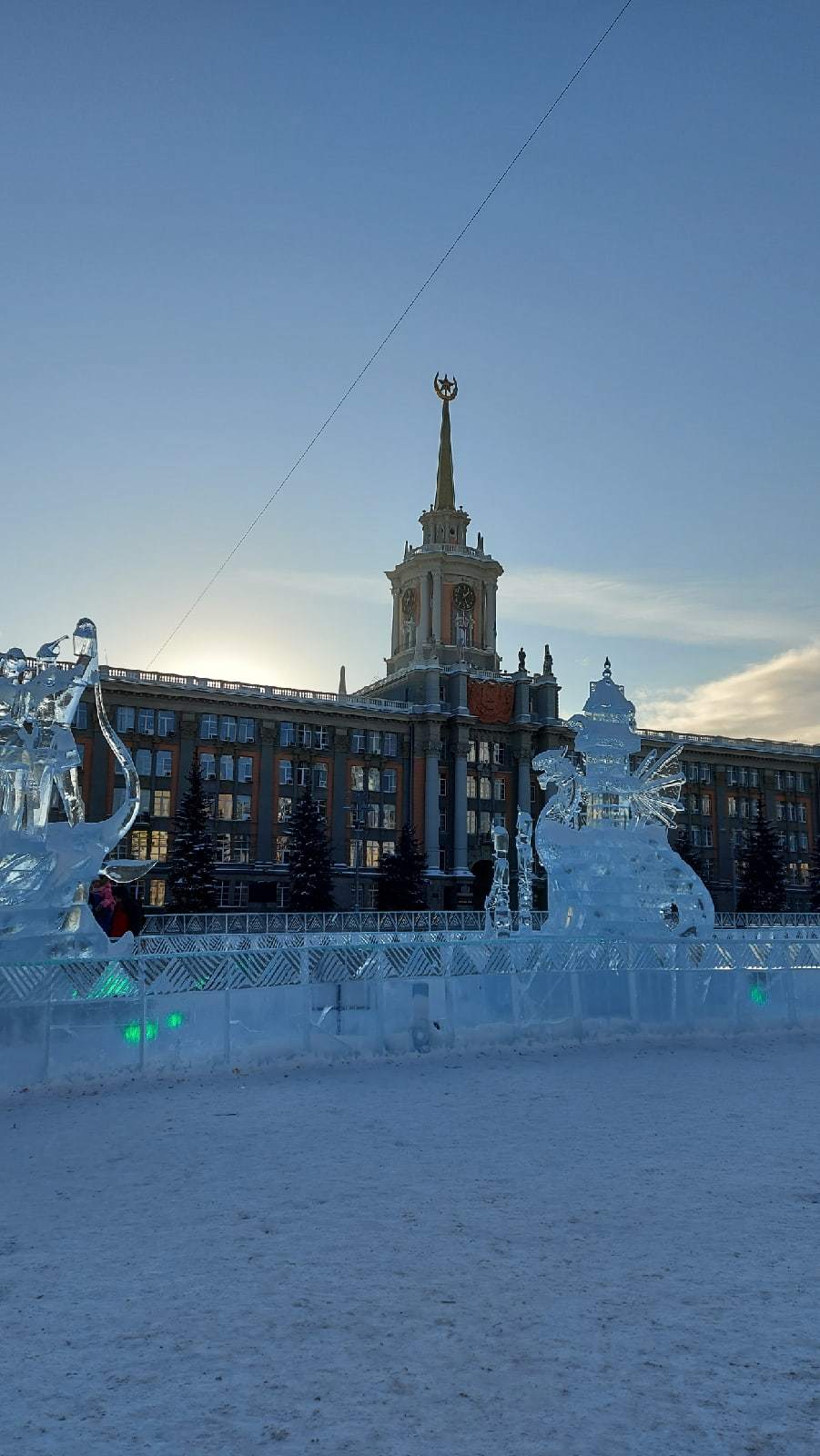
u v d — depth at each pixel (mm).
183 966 14367
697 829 121375
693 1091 12703
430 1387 4633
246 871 96938
